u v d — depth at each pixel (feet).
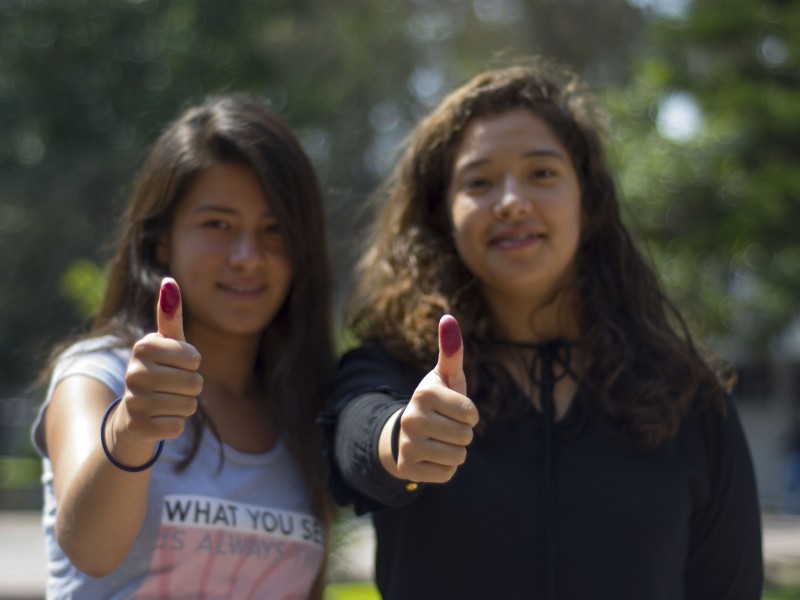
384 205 12.73
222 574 9.88
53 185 74.84
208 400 10.91
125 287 11.16
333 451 9.94
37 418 10.19
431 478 7.95
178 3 69.46
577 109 11.59
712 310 31.01
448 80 82.84
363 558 33.17
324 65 78.28
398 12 83.92
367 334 11.31
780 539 43.27
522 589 9.66
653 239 30.27
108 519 8.29
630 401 10.29
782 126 31.12
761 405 80.33
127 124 70.33
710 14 32.81
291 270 11.28
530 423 10.31
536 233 10.61
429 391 7.82
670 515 9.94
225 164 10.86
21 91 69.51
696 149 30.58
